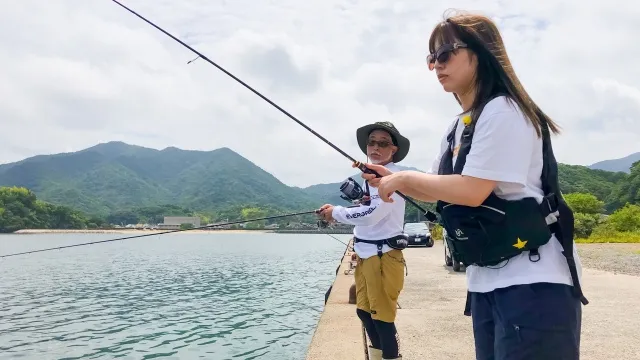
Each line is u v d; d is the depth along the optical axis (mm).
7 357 7391
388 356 3402
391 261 3387
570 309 1634
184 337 8570
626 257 15508
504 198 1669
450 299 7598
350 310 6586
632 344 4809
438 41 1852
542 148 1726
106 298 13617
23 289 15719
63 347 7957
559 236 1673
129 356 7363
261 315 10688
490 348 1794
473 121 1738
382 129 3551
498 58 1740
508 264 1685
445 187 1682
